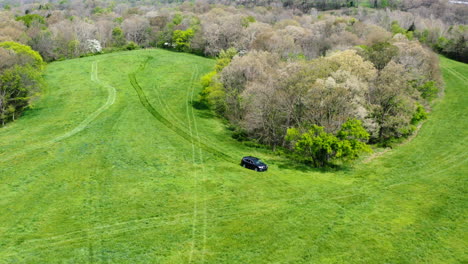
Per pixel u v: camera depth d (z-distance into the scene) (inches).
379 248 1675.7
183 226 1800.0
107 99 4067.4
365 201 2158.0
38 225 1766.7
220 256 1573.6
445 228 1872.5
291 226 1834.4
